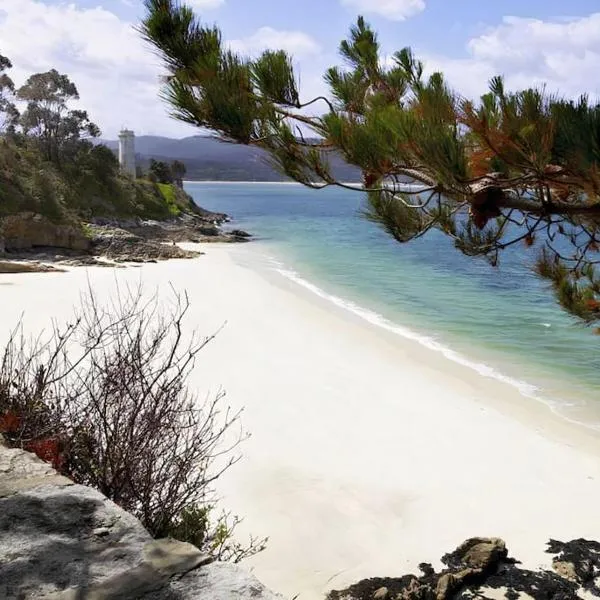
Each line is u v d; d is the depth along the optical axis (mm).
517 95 3846
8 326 20000
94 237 44438
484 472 10992
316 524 8977
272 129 4387
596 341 20938
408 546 8539
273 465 10766
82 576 2801
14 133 66562
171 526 4633
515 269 35781
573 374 17297
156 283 31047
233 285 31406
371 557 8258
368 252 47688
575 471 11141
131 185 66062
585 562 7844
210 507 6488
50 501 3418
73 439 4652
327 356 18484
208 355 17438
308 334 21266
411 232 5934
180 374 5457
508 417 13867
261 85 4520
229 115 4301
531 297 29312
